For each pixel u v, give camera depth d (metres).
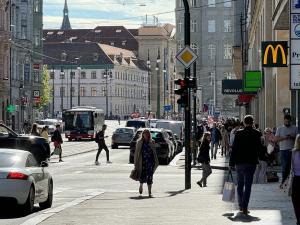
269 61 47.34
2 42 143.62
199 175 56.66
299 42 31.59
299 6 31.59
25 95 169.75
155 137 73.25
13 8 161.88
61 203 35.59
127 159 80.56
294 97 50.78
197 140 75.25
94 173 58.72
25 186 29.59
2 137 47.47
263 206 30.97
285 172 27.27
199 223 25.42
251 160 27.38
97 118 144.12
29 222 27.08
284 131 39.38
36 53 181.50
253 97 103.88
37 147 47.59
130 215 28.62
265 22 72.12
